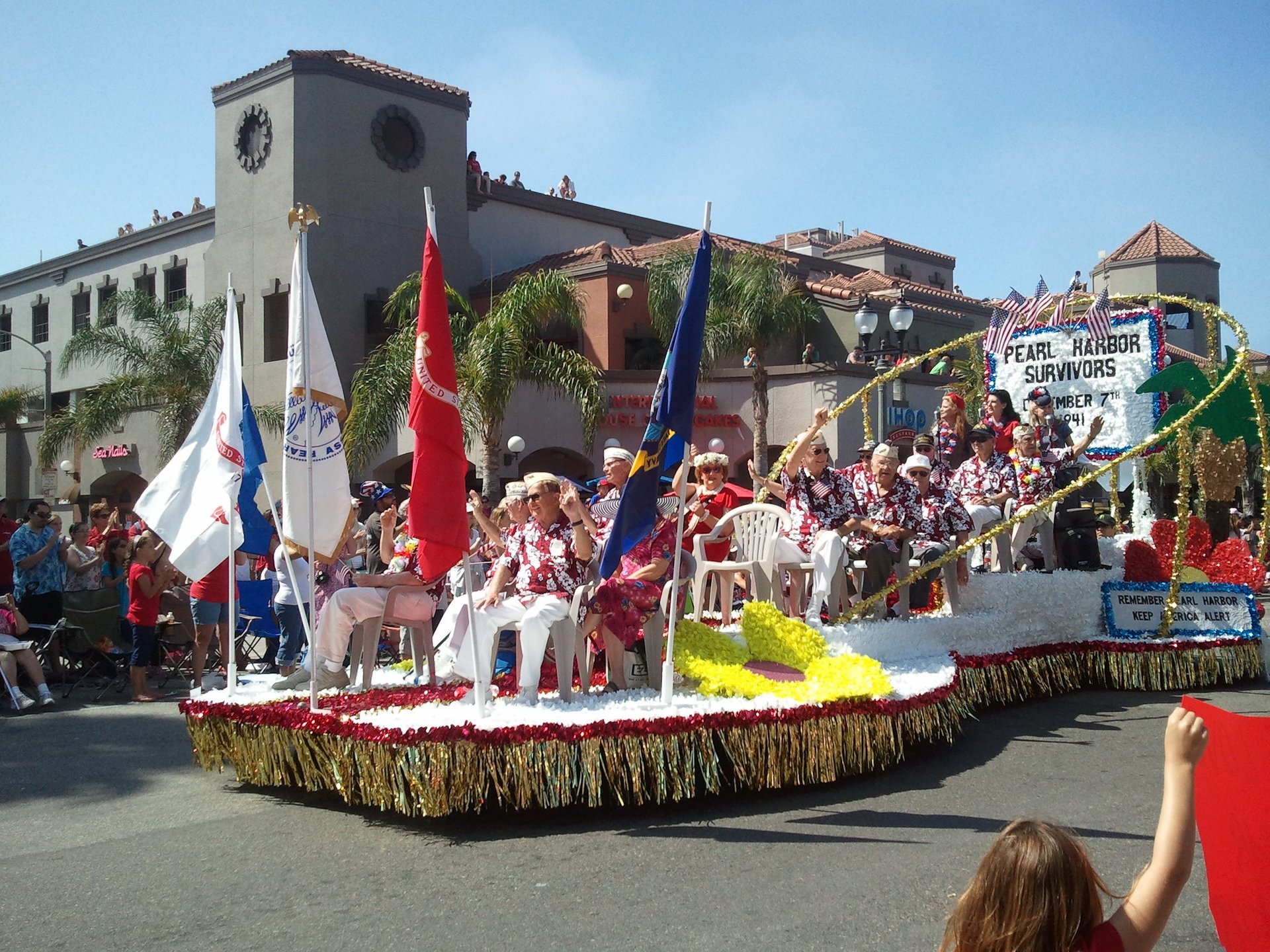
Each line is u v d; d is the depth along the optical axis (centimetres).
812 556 874
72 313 3259
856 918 475
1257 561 1132
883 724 712
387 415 1958
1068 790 684
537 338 2147
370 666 774
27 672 1074
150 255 2969
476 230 2762
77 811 683
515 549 729
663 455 703
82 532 1280
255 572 1298
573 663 733
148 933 478
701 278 698
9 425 3291
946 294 3003
